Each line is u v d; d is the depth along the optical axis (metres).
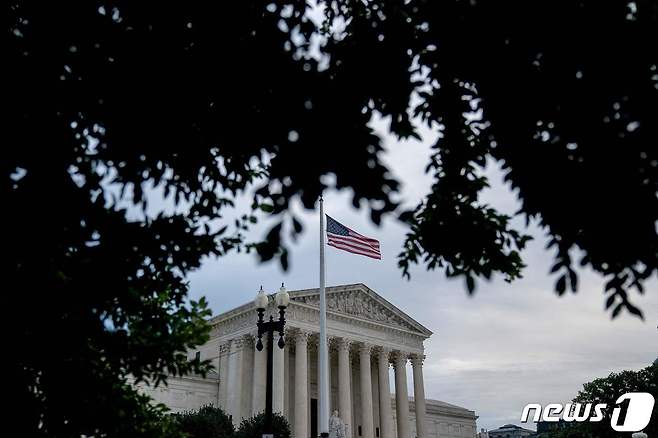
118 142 9.90
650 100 8.53
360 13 14.34
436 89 11.98
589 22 8.52
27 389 10.87
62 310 10.23
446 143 13.12
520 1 8.76
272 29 10.07
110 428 11.66
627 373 93.56
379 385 93.25
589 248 9.59
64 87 9.90
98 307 10.73
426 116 13.25
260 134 9.95
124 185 10.74
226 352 86.69
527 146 9.46
